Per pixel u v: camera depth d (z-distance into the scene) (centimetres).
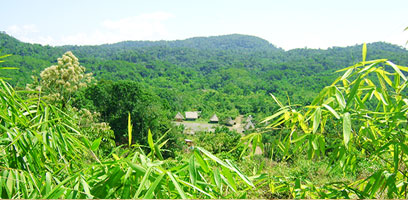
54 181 208
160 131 2300
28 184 195
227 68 13100
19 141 212
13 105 236
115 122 2275
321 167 559
